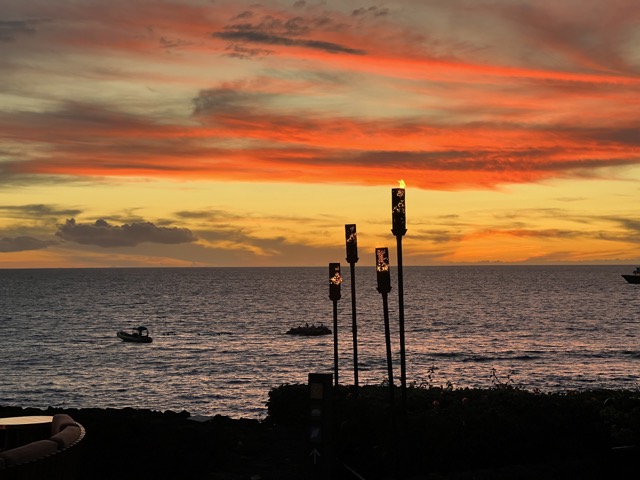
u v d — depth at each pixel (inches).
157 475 573.3
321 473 499.5
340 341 5027.1
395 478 556.1
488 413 599.2
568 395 692.1
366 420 583.2
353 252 740.0
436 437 571.8
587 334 5447.8
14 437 542.0
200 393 2965.1
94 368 3858.3
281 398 775.7
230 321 6860.2
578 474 577.6
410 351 4352.9
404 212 589.6
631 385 2999.5
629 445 605.3
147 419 770.2
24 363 4079.7
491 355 4141.2
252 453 647.1
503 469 569.3
